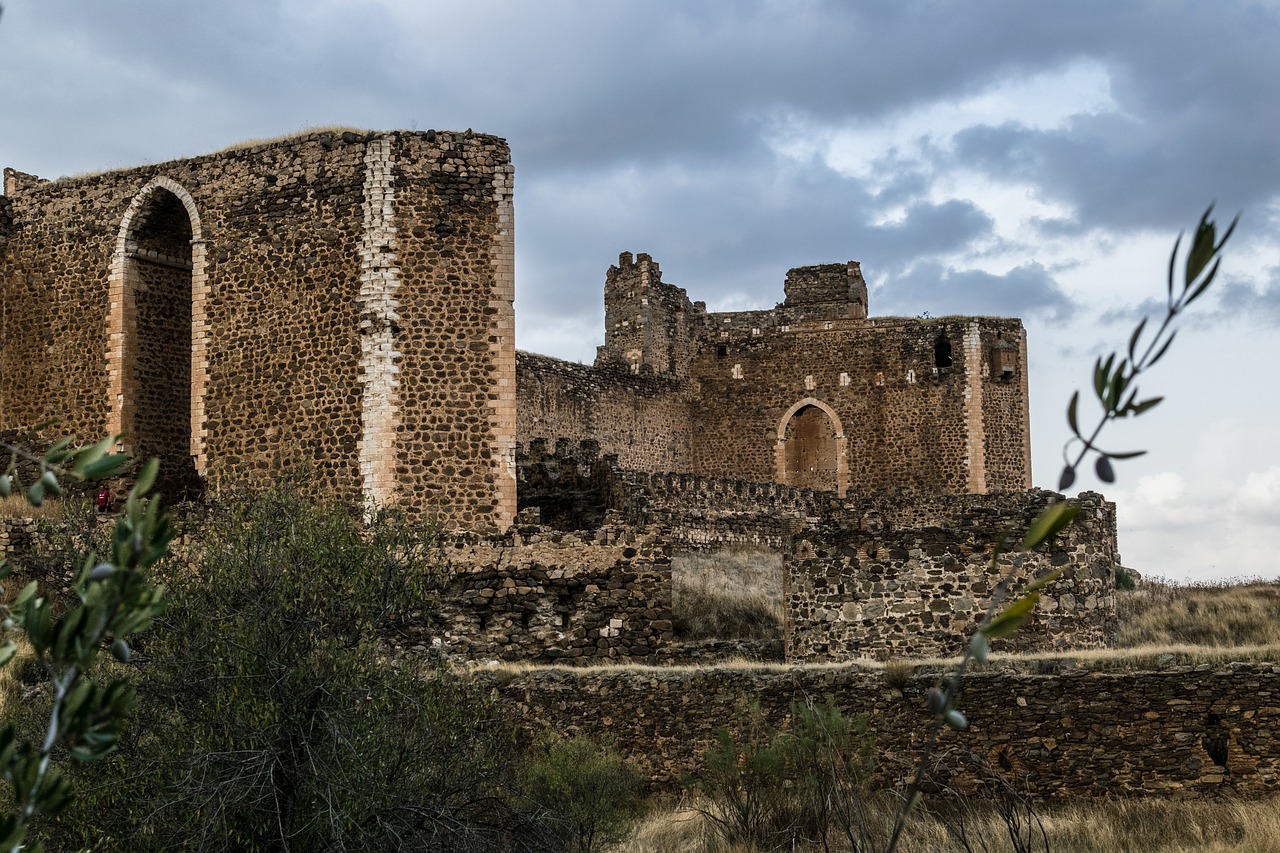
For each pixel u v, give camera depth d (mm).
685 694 21906
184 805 16297
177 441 36875
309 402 32438
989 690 20406
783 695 21453
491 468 31516
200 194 34750
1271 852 16422
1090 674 20172
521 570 28500
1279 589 38406
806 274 63344
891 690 20875
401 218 32156
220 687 17344
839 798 18562
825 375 60781
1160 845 17328
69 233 37156
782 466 60906
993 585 24688
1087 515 25094
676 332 62281
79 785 16375
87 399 36406
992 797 19812
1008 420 59031
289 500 20906
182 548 20656
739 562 38562
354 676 17797
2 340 37562
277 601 18328
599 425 56438
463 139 32594
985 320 59188
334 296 32469
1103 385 6109
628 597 28156
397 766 17203
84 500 24328
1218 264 5922
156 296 36844
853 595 25422
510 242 32438
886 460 59438
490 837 17703
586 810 18953
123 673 17422
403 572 20656
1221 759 19359
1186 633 33000
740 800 19375
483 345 31922
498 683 22688
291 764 16859
